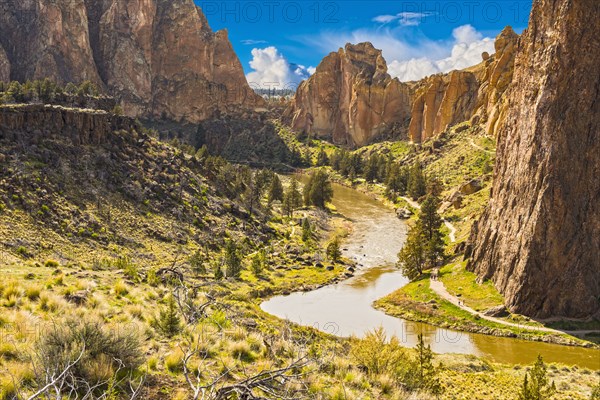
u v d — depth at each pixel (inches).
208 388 576.4
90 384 505.0
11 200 3196.4
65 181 3671.3
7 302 797.9
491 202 3326.8
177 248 3641.7
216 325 862.5
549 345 2415.1
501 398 1403.8
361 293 3312.0
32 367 508.4
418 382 1003.9
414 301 2977.4
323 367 791.1
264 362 721.6
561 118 2694.4
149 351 687.1
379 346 1032.2
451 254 3732.8
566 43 2682.1
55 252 2920.8
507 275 2849.4
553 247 2667.3
